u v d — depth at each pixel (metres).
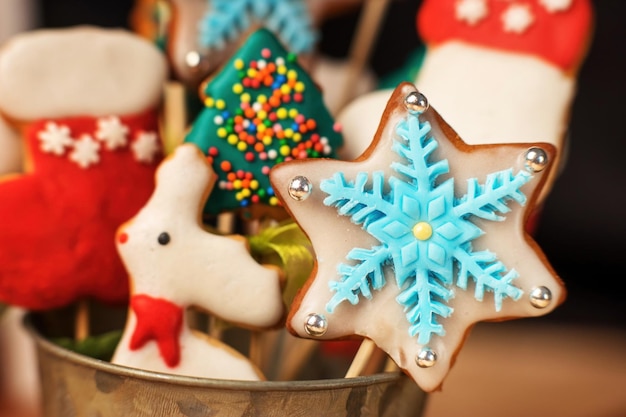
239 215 0.37
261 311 0.34
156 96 0.39
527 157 0.32
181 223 0.34
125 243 0.34
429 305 0.32
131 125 0.38
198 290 0.34
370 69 0.65
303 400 0.32
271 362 0.41
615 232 0.68
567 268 0.70
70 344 0.38
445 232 0.32
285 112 0.36
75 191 0.37
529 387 0.55
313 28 0.43
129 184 0.38
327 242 0.32
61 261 0.37
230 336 0.38
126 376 0.32
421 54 0.44
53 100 0.37
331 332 0.32
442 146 0.32
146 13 0.47
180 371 0.34
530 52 0.37
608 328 0.68
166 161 0.34
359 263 0.32
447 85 0.38
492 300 0.33
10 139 0.38
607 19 0.66
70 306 0.40
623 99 0.66
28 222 0.37
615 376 0.57
